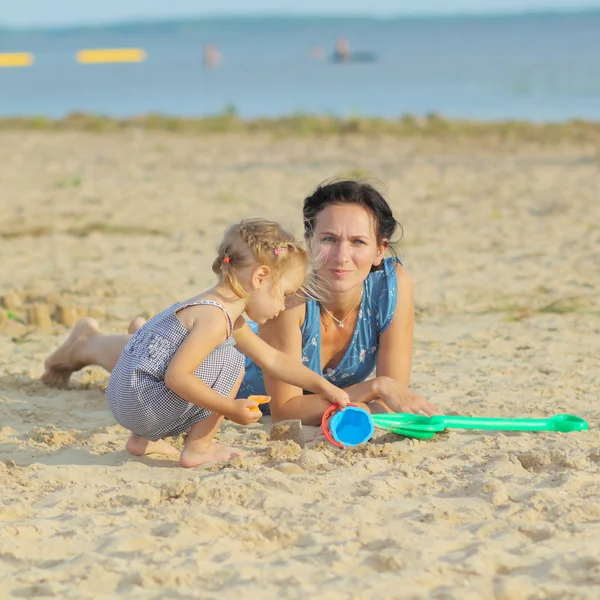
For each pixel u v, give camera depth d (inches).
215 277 356.5
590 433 188.2
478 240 426.6
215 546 135.9
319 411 191.2
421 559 131.1
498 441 184.4
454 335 276.7
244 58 4151.1
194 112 1381.6
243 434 193.6
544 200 528.1
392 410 193.6
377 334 196.4
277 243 166.4
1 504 154.0
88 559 132.2
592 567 128.1
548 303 313.0
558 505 148.6
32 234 446.6
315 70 2645.2
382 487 158.7
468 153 773.3
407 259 389.4
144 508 152.0
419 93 1593.3
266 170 669.9
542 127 912.3
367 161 722.8
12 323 287.3
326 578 127.1
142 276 356.2
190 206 527.5
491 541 136.6
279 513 148.0
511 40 5521.7
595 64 2370.8
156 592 123.6
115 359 216.5
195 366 165.5
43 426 200.8
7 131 985.5
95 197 561.0
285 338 189.6
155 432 174.7
